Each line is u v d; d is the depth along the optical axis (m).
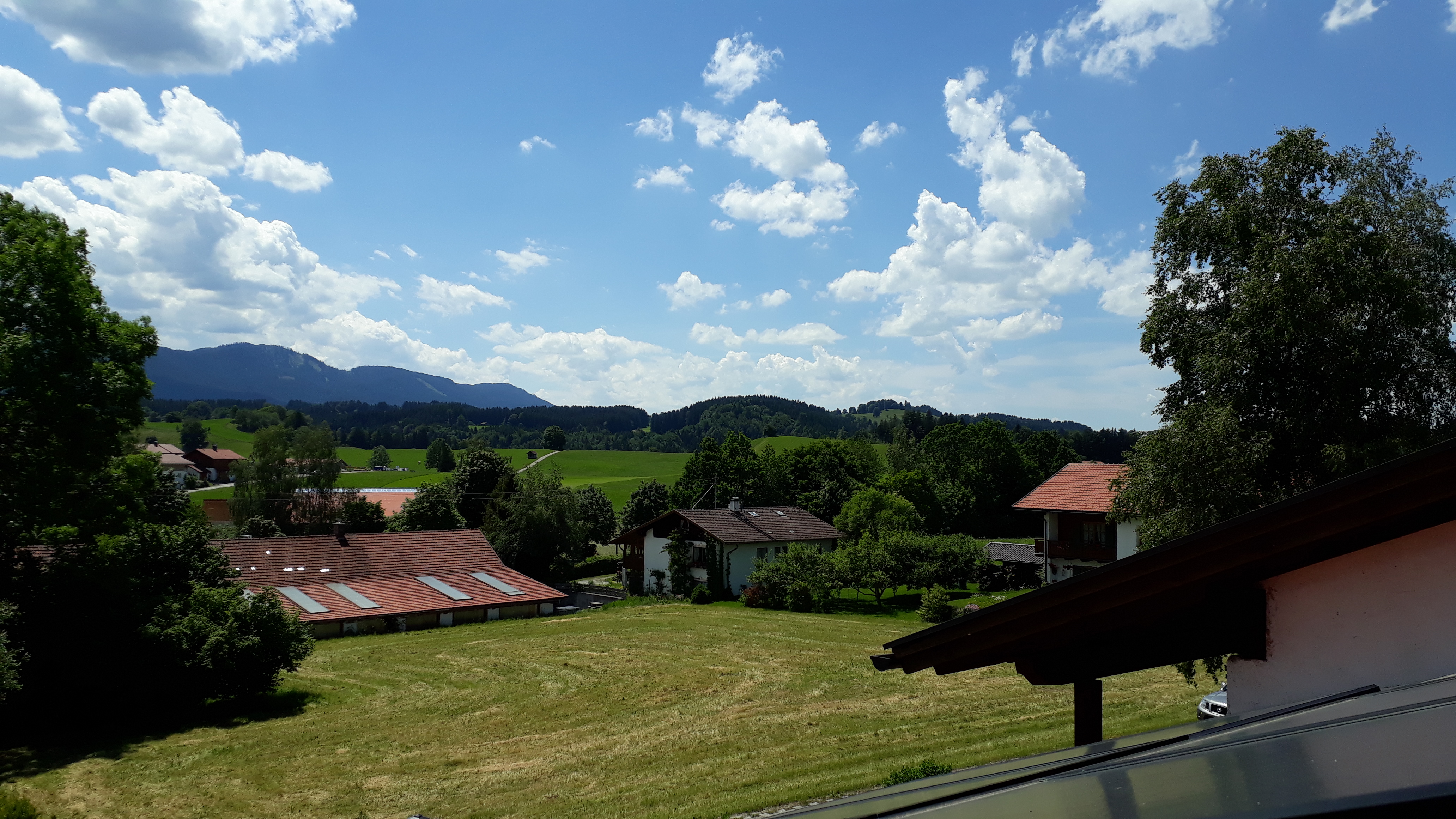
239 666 23.52
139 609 22.80
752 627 37.00
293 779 16.77
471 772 16.88
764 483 78.19
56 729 21.52
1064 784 3.17
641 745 18.55
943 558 44.56
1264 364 14.03
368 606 39.78
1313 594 4.56
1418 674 4.15
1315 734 2.88
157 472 26.23
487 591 44.81
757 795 14.29
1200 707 15.72
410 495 83.06
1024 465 82.50
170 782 16.78
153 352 24.44
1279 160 14.82
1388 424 13.55
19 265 21.27
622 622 39.72
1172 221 15.98
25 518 21.56
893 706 21.38
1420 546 4.20
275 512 67.88
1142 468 15.51
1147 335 16.22
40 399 20.94
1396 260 13.35
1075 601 5.52
